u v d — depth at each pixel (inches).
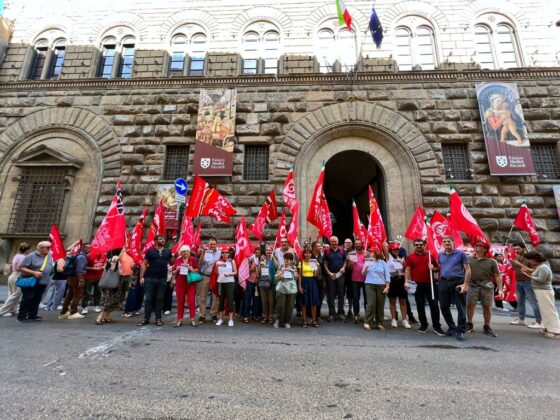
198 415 133.4
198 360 207.0
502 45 659.4
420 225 396.8
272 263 352.2
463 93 618.2
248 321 354.3
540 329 322.7
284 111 636.1
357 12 690.8
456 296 288.2
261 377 179.0
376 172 689.6
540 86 609.9
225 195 594.6
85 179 626.2
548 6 661.3
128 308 375.9
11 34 725.3
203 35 710.5
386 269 323.9
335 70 670.5
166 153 636.7
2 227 601.3
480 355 228.8
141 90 666.2
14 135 655.8
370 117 622.2
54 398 147.0
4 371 180.4
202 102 639.1
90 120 652.1
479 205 558.3
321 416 134.5
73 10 732.0
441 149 595.8
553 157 585.6
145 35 708.7
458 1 679.7
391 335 290.2
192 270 327.0
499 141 577.9
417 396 156.5
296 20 697.0
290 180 407.5
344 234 1091.9
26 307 330.3
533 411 141.3
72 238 592.4
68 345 237.8
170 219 581.6
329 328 318.7
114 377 175.5
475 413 138.9
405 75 635.5
